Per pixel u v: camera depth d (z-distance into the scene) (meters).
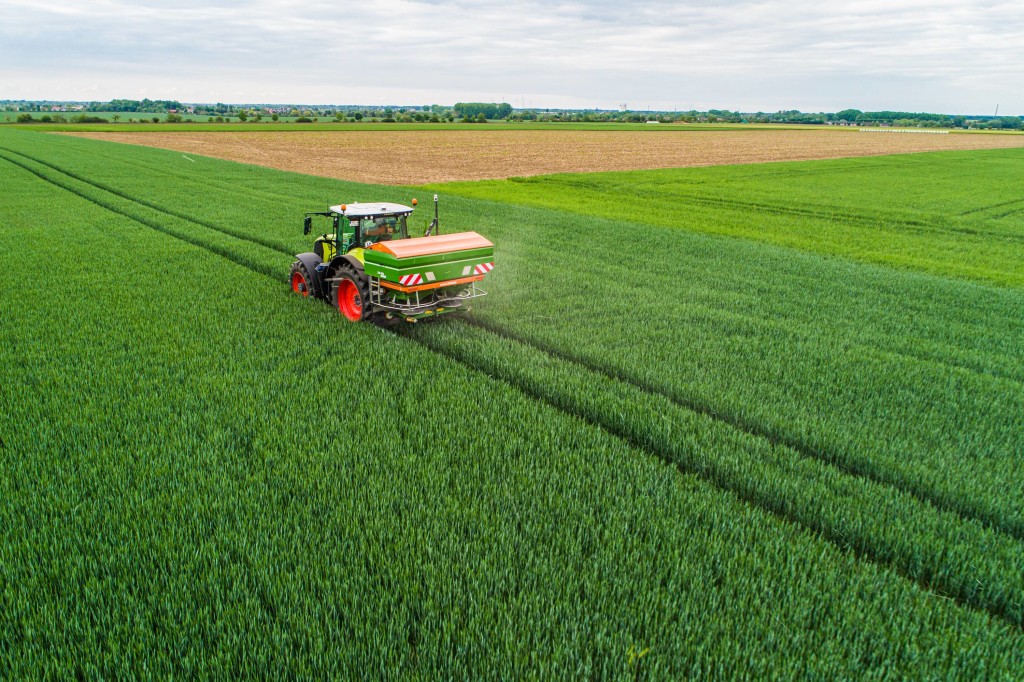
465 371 8.89
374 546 4.97
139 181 32.28
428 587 4.59
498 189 37.44
